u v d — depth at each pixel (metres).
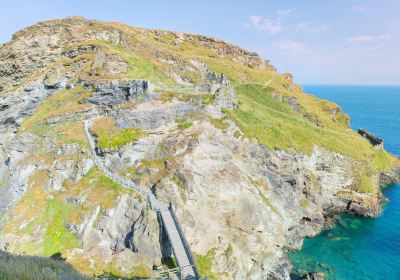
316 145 79.50
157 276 43.28
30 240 48.44
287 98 104.44
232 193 56.72
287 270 56.75
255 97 100.94
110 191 53.00
